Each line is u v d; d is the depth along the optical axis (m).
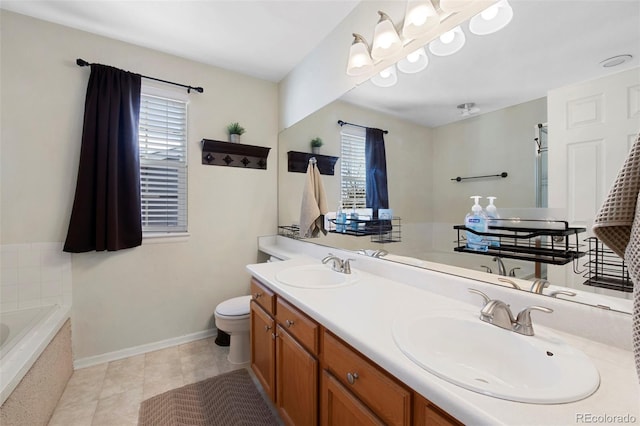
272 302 1.52
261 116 2.77
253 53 2.31
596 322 0.83
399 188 1.54
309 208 2.31
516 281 1.05
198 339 2.46
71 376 1.88
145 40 2.12
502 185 1.10
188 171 2.40
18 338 1.44
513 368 0.82
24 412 1.25
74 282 1.97
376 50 1.48
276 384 1.49
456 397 0.59
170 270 2.33
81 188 1.91
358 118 1.81
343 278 1.57
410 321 0.95
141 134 2.23
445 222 1.31
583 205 0.88
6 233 1.78
